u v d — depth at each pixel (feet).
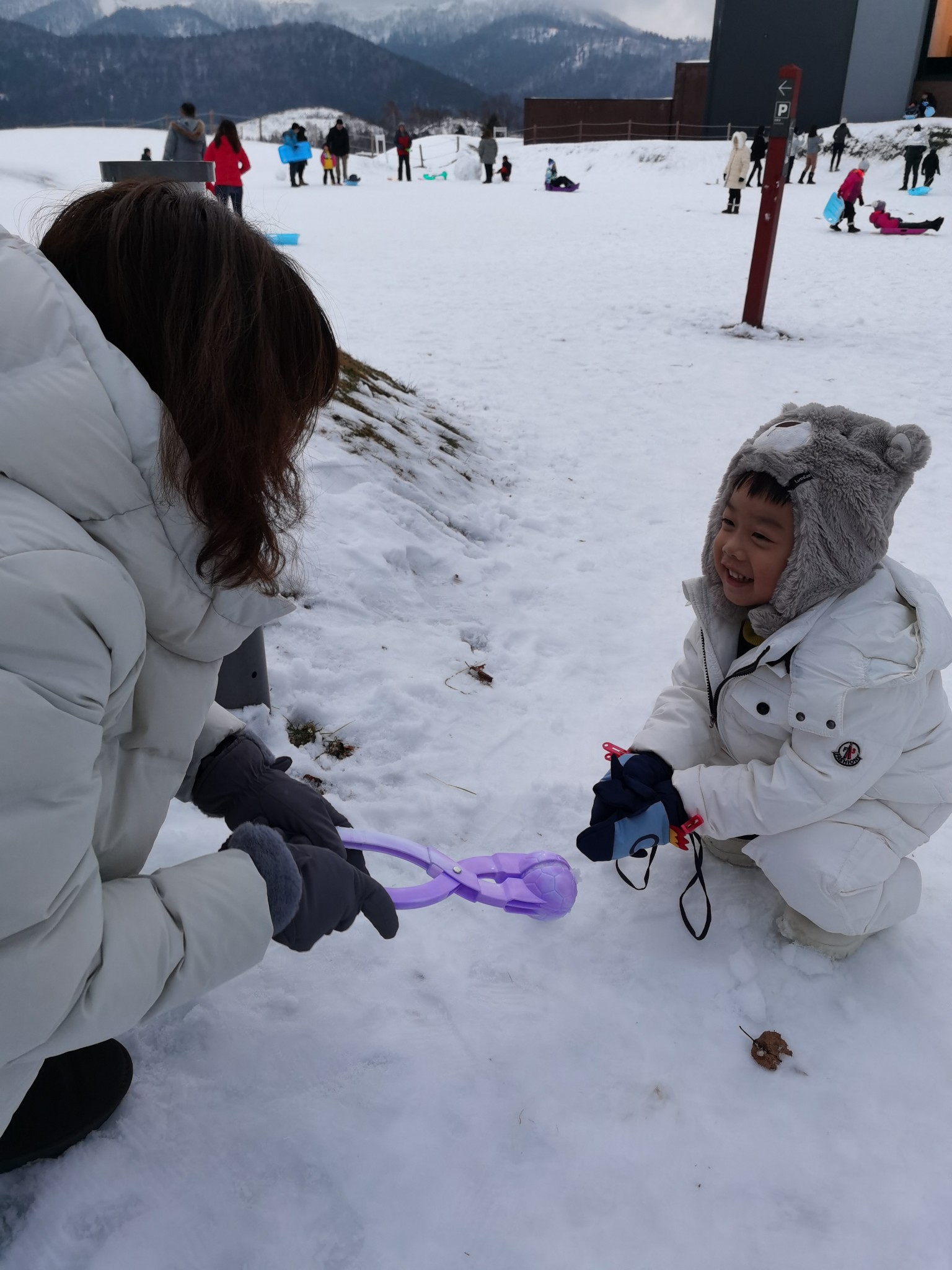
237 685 7.71
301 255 40.75
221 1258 4.25
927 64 94.12
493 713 8.77
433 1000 5.63
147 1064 5.06
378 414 14.48
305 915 4.32
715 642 6.25
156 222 3.14
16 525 2.94
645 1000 5.74
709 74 100.22
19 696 2.83
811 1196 4.72
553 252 44.47
